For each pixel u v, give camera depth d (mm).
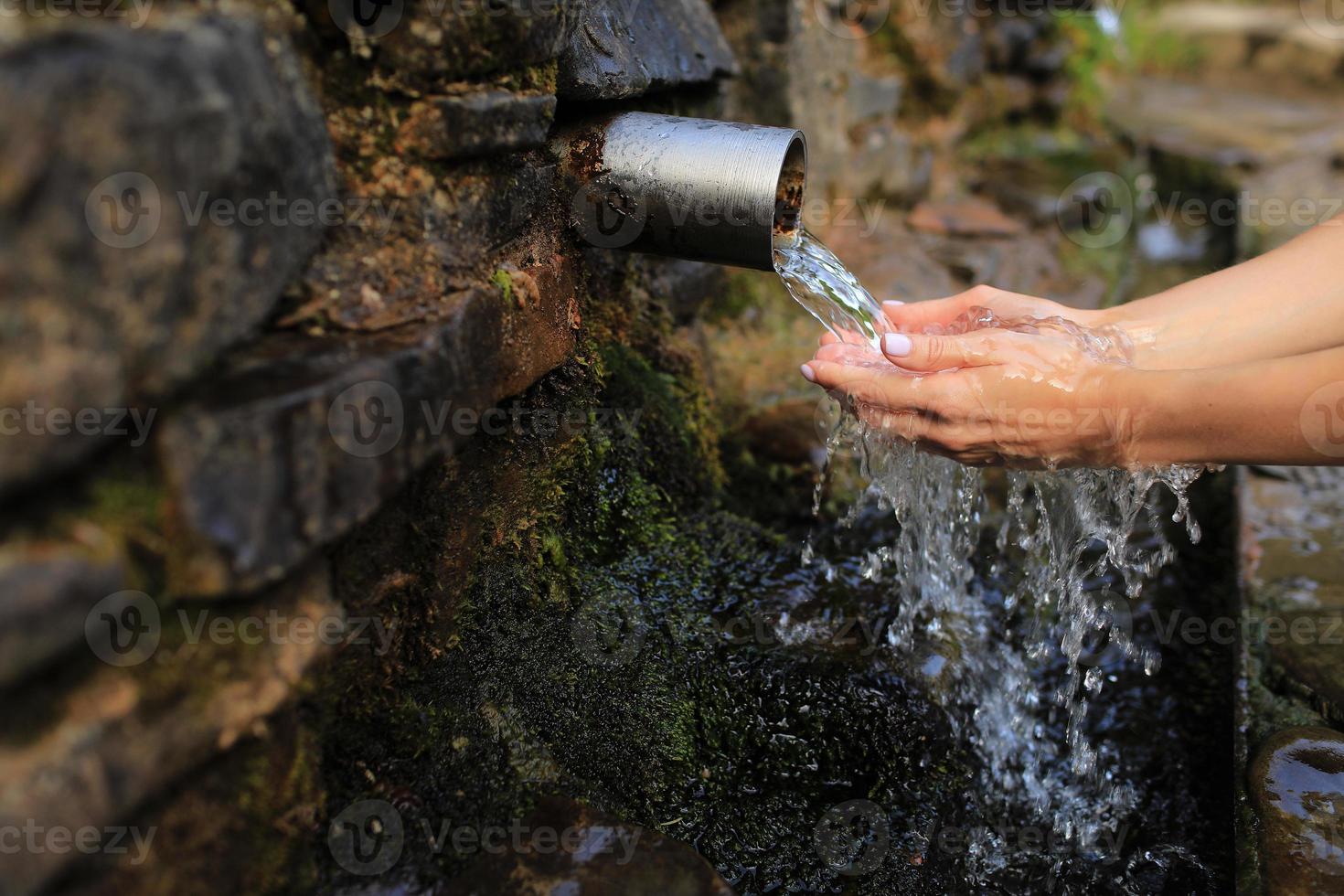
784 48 2488
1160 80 5496
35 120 642
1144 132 4281
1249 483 2193
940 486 1663
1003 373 1312
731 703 1479
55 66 652
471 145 1109
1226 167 3906
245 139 831
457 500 1231
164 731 798
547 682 1340
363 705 1146
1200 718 1705
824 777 1459
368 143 1056
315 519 889
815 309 1620
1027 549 1653
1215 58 5699
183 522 795
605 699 1374
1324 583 1844
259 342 946
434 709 1214
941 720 1562
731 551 1774
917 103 3422
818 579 1783
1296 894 1233
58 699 736
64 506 742
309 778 1032
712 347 2299
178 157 752
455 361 1072
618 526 1588
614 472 1595
